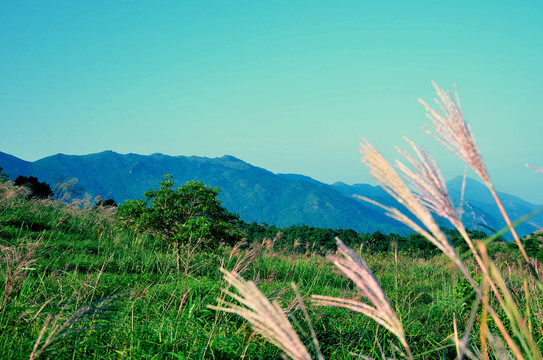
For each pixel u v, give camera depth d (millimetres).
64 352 2678
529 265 946
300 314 4109
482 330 1081
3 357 2516
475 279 5688
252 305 853
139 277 7414
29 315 3201
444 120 896
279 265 10609
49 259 7133
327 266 10562
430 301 7469
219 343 3725
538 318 2527
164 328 4035
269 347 3729
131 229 11211
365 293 893
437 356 3818
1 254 3494
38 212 12477
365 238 20812
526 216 891
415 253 16891
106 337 3484
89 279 3984
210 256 9180
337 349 3777
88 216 13461
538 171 807
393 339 4102
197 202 10961
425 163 837
